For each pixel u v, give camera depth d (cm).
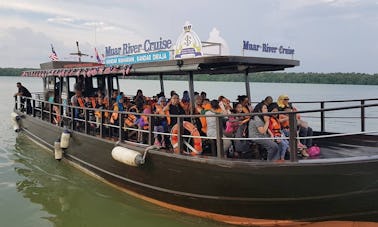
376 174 579
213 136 697
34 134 1402
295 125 589
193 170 662
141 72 827
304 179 582
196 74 1054
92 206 807
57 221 736
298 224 621
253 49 751
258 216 637
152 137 771
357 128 1798
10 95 4397
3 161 1192
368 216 602
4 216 760
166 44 761
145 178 762
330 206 596
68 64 1384
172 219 720
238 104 774
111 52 941
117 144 823
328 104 2762
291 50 836
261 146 684
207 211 681
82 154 995
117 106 934
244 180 613
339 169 575
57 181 980
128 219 732
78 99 1105
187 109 845
